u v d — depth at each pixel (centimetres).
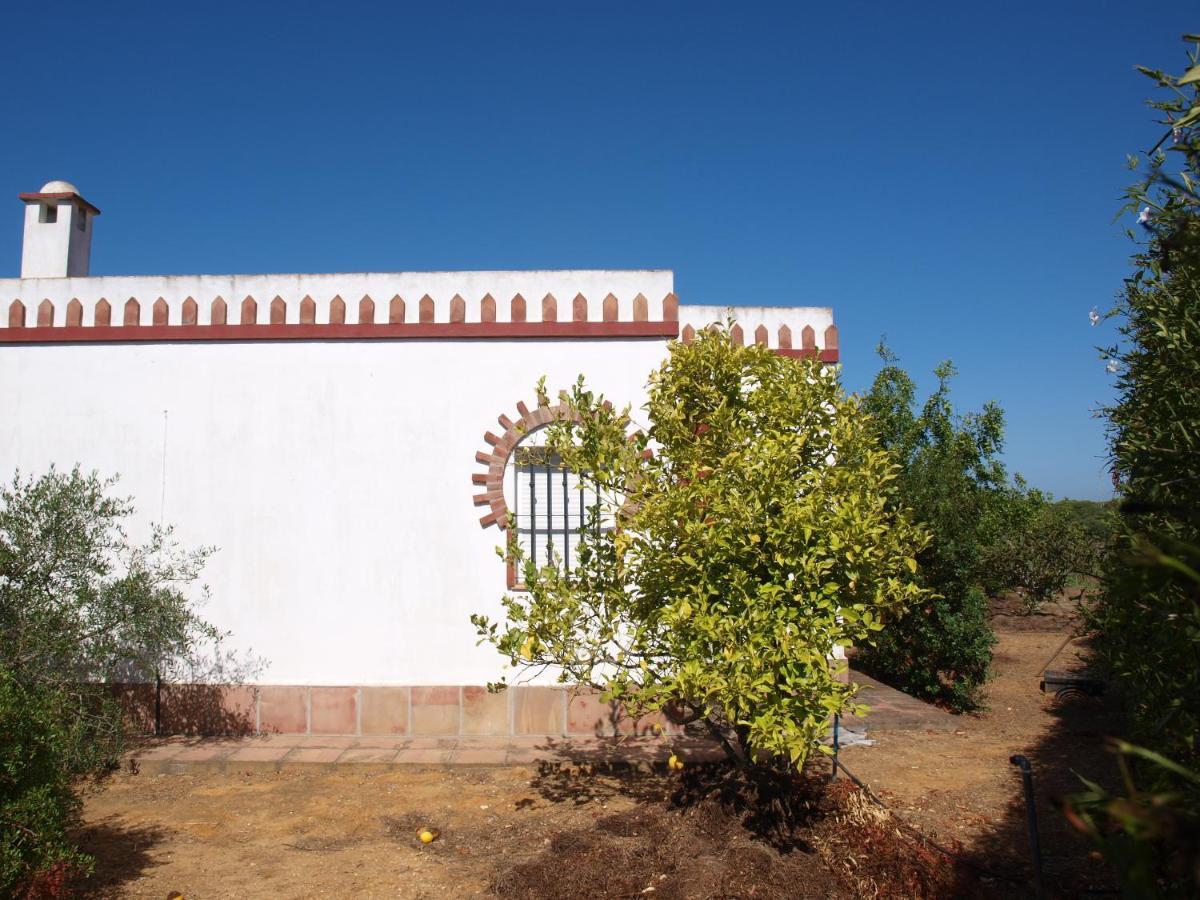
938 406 1463
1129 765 395
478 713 951
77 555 830
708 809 687
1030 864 597
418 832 703
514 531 735
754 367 698
